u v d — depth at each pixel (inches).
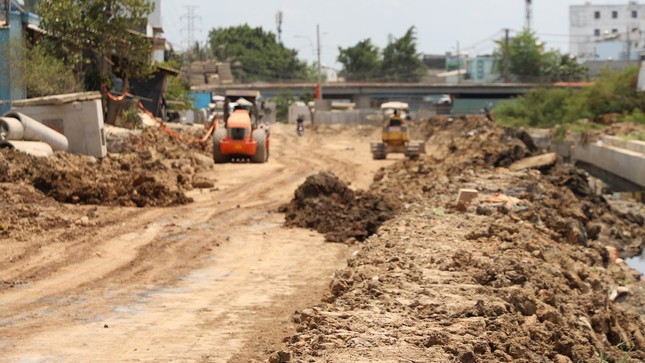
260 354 864.3
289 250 1615.4
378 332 853.8
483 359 784.9
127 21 3641.7
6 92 2984.7
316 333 859.4
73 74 3425.2
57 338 932.0
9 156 2091.5
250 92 3762.3
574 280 1327.5
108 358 850.1
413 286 1078.4
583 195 2832.2
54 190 2044.8
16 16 3056.1
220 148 3489.2
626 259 2183.8
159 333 960.3
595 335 1056.2
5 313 1063.0
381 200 2021.4
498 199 1995.6
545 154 3176.7
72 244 1595.7
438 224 1663.4
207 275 1355.8
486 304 944.9
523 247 1457.9
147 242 1652.3
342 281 1150.3
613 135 5216.5
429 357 768.3
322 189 1994.3
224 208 2166.6
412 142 4077.3
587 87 6722.4
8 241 1596.9
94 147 2522.1
